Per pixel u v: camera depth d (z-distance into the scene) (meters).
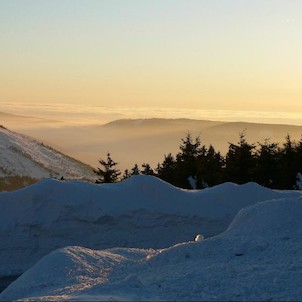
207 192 24.39
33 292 13.21
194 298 10.79
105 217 21.55
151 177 23.91
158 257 15.11
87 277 13.98
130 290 11.28
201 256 14.81
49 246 20.91
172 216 22.39
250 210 17.97
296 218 16.91
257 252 14.62
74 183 22.70
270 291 11.17
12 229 21.05
